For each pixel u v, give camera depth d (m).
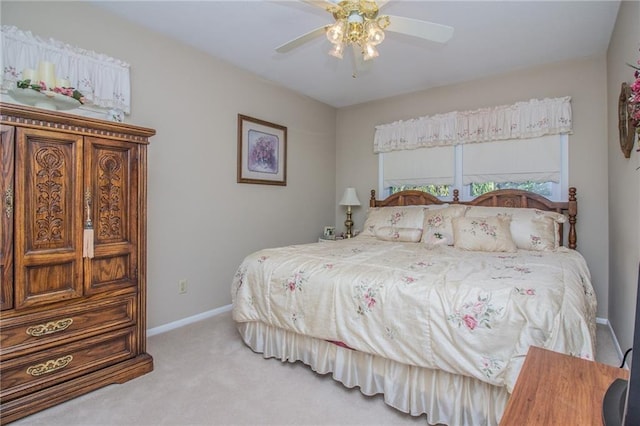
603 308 2.98
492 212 3.07
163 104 2.74
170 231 2.83
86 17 2.29
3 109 1.53
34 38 2.04
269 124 3.67
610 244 2.83
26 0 2.04
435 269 1.90
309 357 2.07
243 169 3.42
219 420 1.63
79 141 1.79
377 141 4.25
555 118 3.13
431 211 3.36
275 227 3.81
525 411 0.71
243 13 2.40
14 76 1.96
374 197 4.27
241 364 2.19
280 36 2.72
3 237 1.57
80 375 1.82
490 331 1.43
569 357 0.94
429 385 1.63
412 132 3.97
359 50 2.36
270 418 1.65
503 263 2.09
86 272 1.83
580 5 2.24
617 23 2.36
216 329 2.80
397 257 2.30
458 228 2.84
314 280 1.99
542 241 2.71
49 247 1.70
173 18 2.47
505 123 3.38
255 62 3.22
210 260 3.14
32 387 1.66
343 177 4.66
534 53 2.96
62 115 1.69
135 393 1.85
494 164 3.48
